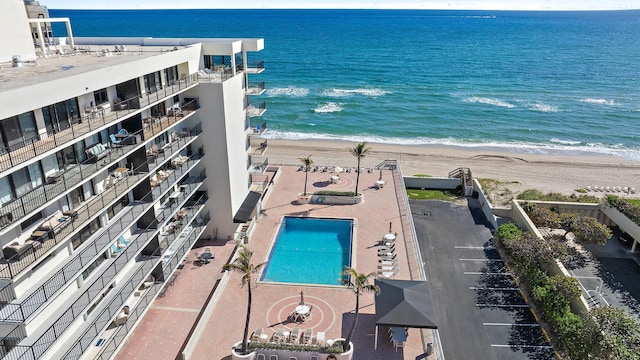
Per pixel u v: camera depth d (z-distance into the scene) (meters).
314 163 63.94
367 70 143.25
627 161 69.44
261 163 52.03
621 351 26.55
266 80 127.56
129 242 30.95
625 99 106.38
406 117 91.38
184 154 38.66
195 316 32.22
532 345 30.88
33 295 21.61
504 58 168.88
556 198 51.06
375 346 29.22
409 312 28.89
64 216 24.12
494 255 41.31
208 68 40.50
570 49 197.38
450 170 64.31
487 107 98.56
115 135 28.09
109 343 26.86
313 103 101.50
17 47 29.89
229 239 42.12
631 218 41.69
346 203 49.12
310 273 37.62
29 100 19.55
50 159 23.30
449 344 31.02
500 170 64.75
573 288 32.03
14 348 21.39
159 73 33.25
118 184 28.36
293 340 29.05
